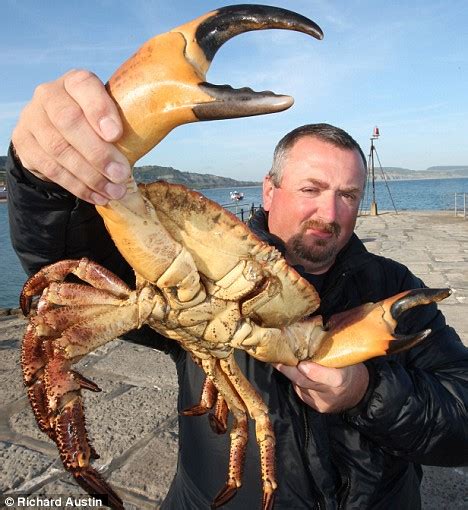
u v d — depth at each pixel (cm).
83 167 115
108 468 340
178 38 120
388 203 5122
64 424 160
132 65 119
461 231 1625
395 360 221
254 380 213
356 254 238
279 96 112
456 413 198
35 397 181
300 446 206
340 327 189
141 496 313
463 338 591
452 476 334
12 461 346
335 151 230
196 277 151
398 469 223
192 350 184
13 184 156
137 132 118
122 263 203
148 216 140
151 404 428
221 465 217
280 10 123
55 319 169
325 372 178
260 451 195
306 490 205
